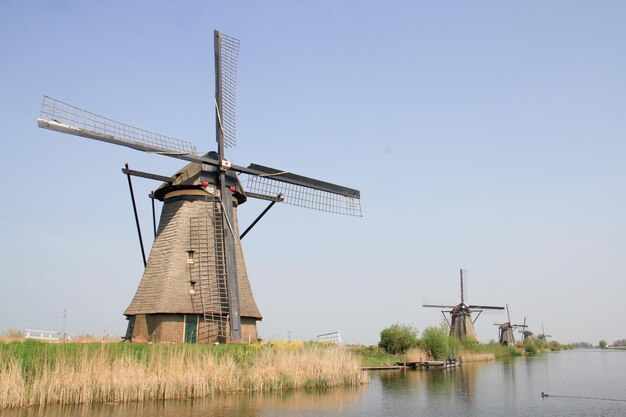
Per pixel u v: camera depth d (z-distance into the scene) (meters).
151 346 23.94
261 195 32.38
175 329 28.12
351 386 27.97
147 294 29.38
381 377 34.84
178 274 29.05
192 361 23.42
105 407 18.77
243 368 25.20
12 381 18.19
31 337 25.70
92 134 25.94
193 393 22.03
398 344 51.06
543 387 29.97
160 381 21.28
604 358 81.56
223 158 30.95
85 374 19.77
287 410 19.36
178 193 30.62
